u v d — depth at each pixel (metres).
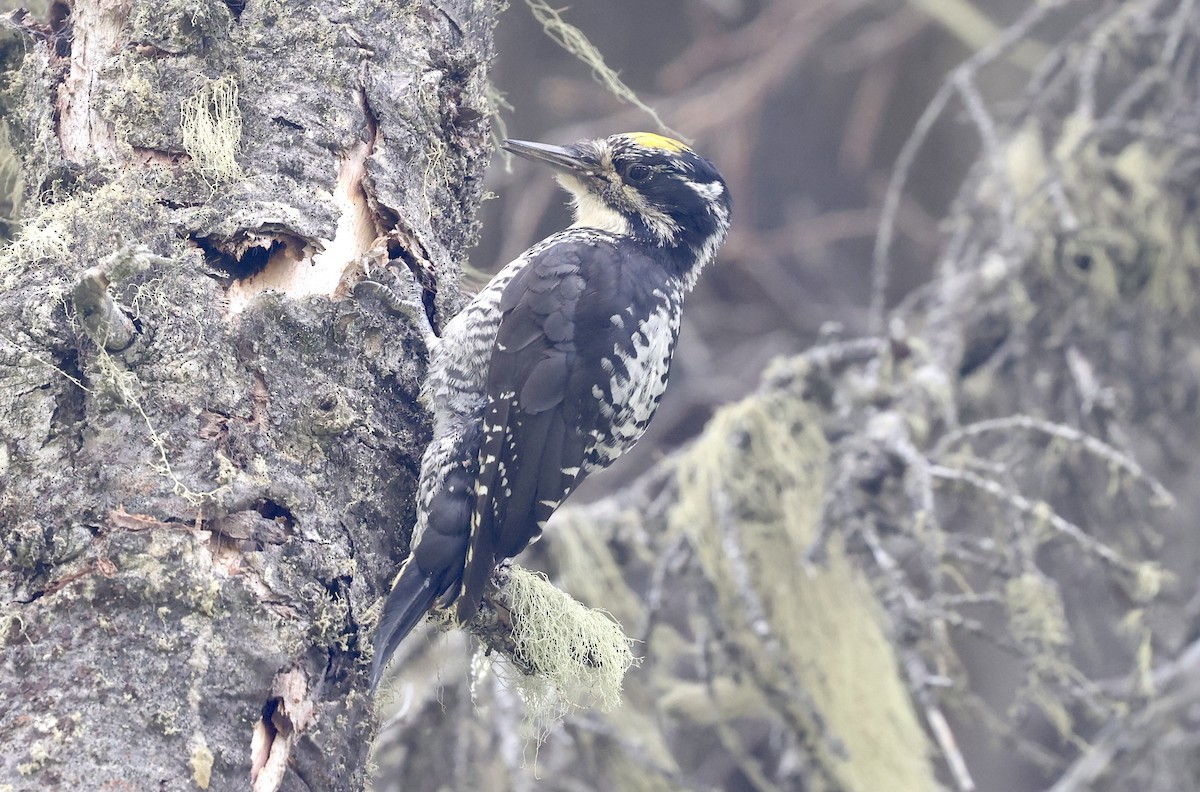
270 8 7.29
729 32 19.58
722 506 10.14
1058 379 12.30
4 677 5.55
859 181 19.98
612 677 7.72
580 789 11.20
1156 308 12.50
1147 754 11.91
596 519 11.26
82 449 5.98
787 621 10.41
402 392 7.41
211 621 5.82
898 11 19.25
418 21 7.75
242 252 6.82
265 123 7.07
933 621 9.23
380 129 7.41
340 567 6.45
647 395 9.29
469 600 7.29
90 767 5.40
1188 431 12.98
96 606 5.70
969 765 17.11
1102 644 13.78
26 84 7.32
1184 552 14.57
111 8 7.16
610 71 9.79
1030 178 12.75
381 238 7.39
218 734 5.69
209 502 6.02
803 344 18.91
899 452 9.95
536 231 18.84
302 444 6.60
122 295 6.23
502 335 8.73
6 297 6.23
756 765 10.98
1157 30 13.03
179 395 6.18
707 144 18.70
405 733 10.73
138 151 6.91
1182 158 12.56
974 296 12.10
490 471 8.01
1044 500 11.94
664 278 9.93
